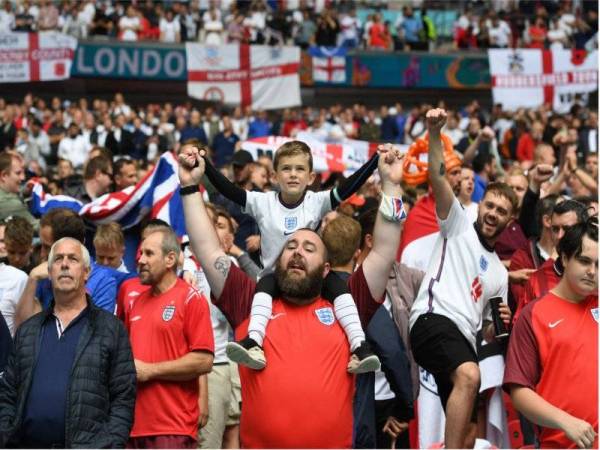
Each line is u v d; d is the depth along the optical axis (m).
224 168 46.41
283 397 21.08
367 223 27.64
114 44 98.38
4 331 24.83
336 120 88.62
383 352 25.09
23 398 22.17
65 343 22.53
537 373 21.48
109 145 74.69
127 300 25.44
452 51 105.81
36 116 82.31
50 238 27.22
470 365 23.33
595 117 75.50
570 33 104.19
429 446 25.52
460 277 24.30
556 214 26.45
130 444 24.11
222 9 101.94
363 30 105.38
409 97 107.38
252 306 21.66
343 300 21.72
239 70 82.62
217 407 27.56
